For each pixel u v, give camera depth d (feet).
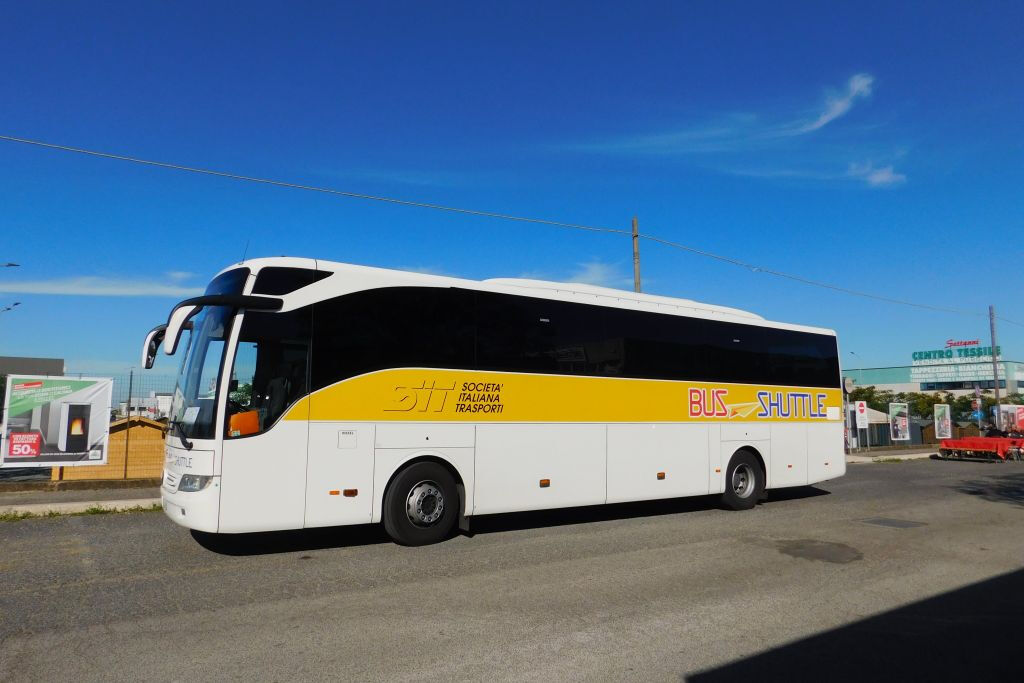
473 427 31.37
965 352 316.60
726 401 42.06
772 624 19.67
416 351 30.19
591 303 36.55
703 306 42.55
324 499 27.27
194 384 27.43
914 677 16.02
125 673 15.62
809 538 32.83
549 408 33.96
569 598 22.11
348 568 25.89
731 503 41.91
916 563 27.61
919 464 90.68
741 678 15.78
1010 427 138.41
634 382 37.60
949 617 20.59
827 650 17.67
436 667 16.17
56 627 18.84
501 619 19.86
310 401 27.35
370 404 28.68
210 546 29.48
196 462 25.68
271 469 26.27
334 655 16.87
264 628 18.88
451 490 30.73
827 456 47.67
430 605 21.20
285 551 28.71
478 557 27.99
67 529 33.14
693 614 20.52
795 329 47.21
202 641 17.80
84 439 46.37
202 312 28.81
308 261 28.45
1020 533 34.65
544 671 15.99
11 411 44.88
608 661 16.69
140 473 50.11
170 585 23.27
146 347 29.68
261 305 26.73
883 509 43.68
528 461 32.99
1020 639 18.67
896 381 340.39
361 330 28.96
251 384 26.37
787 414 45.52
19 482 45.19
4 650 17.06
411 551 28.94
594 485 35.27
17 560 26.81
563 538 32.50
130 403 50.60
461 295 31.94
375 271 29.89
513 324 33.40
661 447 38.45
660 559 27.96
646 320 38.86
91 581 23.75
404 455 29.37
